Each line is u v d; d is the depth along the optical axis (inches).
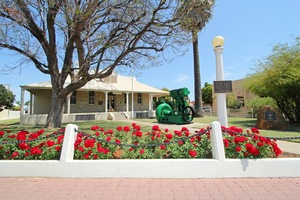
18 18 321.7
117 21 398.9
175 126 498.0
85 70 400.8
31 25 376.8
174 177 149.3
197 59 804.0
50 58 425.4
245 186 134.1
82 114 746.8
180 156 162.7
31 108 761.0
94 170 151.6
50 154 163.8
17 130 417.7
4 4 294.5
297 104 482.0
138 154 165.6
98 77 418.9
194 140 172.7
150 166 150.7
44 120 666.2
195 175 149.0
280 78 437.7
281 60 450.3
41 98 776.3
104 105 896.9
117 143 163.9
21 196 121.9
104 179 148.5
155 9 367.6
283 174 149.0
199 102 798.5
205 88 1644.9
